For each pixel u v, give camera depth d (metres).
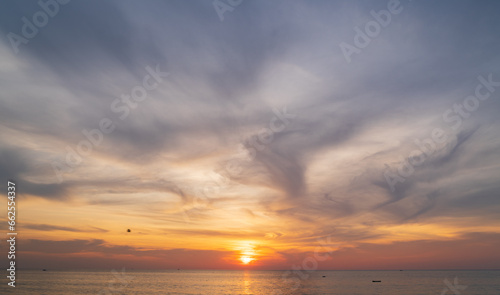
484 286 127.31
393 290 113.00
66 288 109.62
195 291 110.25
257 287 130.38
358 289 117.88
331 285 140.38
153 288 119.12
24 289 103.62
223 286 134.62
